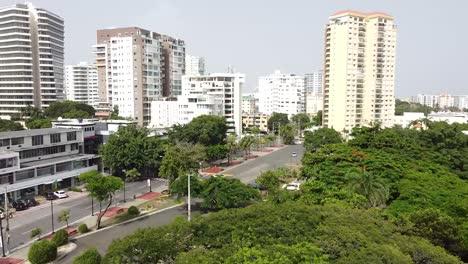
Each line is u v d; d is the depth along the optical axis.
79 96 196.38
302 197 40.53
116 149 70.12
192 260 22.25
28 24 142.25
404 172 50.97
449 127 70.00
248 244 24.20
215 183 51.31
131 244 24.61
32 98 144.75
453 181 49.59
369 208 35.66
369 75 121.25
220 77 128.88
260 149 121.06
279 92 195.75
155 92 135.50
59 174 62.44
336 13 120.06
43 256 34.72
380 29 119.56
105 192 44.69
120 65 128.62
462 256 33.00
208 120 96.00
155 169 76.19
